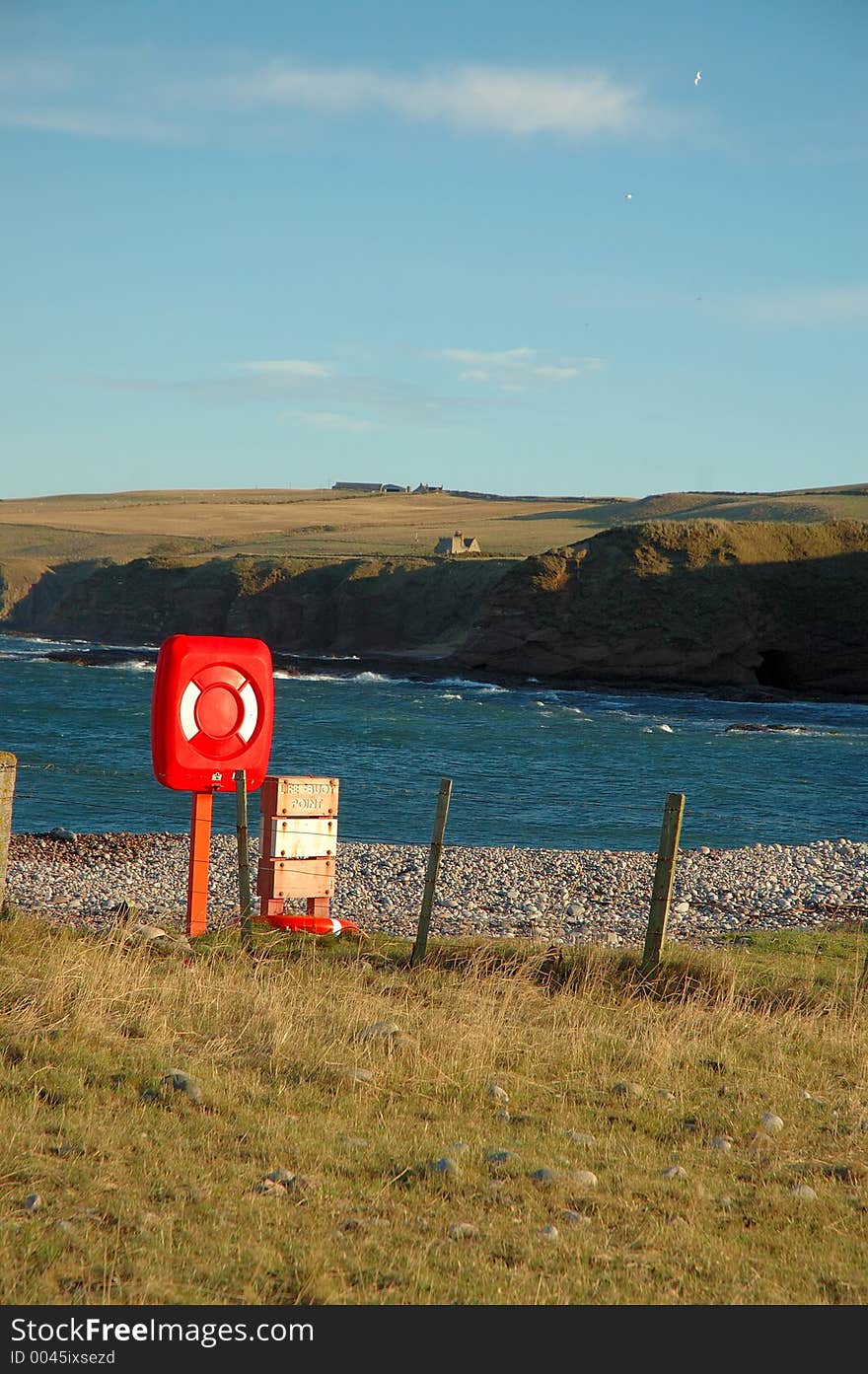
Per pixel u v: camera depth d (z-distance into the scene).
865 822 36.22
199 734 13.09
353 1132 7.17
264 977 11.19
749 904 21.92
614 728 64.81
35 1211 5.54
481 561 130.00
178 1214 5.69
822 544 102.38
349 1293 5.12
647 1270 5.62
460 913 20.36
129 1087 7.43
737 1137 7.78
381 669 100.12
